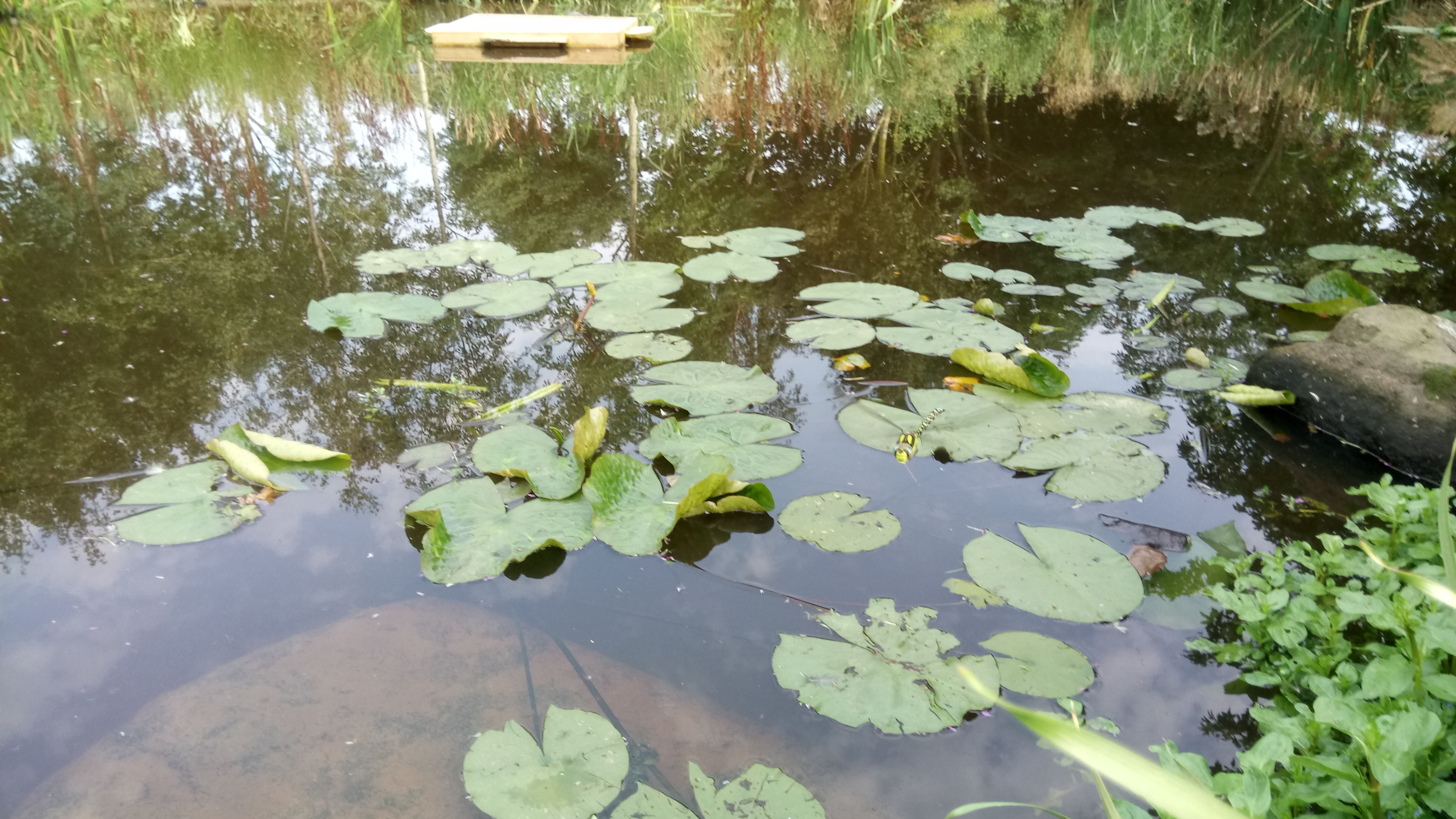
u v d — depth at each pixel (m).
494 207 3.67
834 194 3.88
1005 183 4.04
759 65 6.01
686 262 3.11
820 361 2.41
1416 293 2.80
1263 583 1.49
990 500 1.81
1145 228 3.49
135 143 4.42
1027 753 1.24
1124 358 2.45
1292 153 4.39
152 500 1.79
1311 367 2.18
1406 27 6.66
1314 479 1.91
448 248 3.16
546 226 3.45
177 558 1.64
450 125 4.84
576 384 2.28
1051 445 1.98
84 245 3.23
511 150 4.46
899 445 1.96
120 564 1.63
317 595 1.54
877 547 1.66
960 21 7.62
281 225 3.44
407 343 2.51
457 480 1.88
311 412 2.15
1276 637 1.35
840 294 2.81
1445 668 1.25
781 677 1.34
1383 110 5.03
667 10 7.84
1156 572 1.60
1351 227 3.44
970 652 1.40
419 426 2.09
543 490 1.79
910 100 5.32
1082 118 5.02
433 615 1.49
